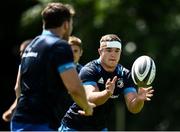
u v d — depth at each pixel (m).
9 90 69.56
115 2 65.12
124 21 65.44
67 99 24.95
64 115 25.27
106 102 24.66
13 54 70.06
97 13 64.88
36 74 19.48
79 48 28.64
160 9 68.19
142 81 23.95
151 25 67.88
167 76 69.06
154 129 70.00
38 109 19.38
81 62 65.50
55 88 19.42
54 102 19.45
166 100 70.88
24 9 69.38
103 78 24.34
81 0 65.25
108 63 24.12
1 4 68.88
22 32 67.12
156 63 66.75
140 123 69.62
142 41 66.19
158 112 70.88
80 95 19.16
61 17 19.70
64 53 19.22
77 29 65.44
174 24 68.31
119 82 24.56
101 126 25.09
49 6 19.84
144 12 67.88
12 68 70.06
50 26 19.78
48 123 19.41
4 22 69.56
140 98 22.70
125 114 68.69
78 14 65.50
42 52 19.45
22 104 19.61
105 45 24.16
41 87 19.41
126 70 24.89
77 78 19.16
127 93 24.62
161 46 66.69
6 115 30.70
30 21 65.88
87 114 19.88
